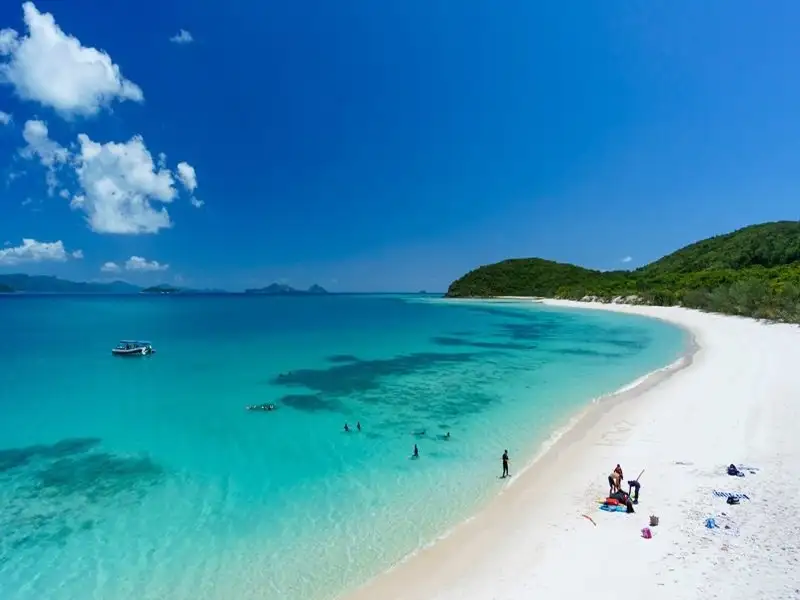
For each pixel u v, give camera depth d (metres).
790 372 29.67
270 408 26.75
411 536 13.30
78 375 36.41
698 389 27.17
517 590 10.30
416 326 77.88
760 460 16.42
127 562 12.48
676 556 11.02
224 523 14.38
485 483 16.64
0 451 20.53
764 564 10.48
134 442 21.52
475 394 29.52
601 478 16.06
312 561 12.28
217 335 64.12
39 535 13.83
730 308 69.94
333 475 17.72
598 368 37.44
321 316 105.19
